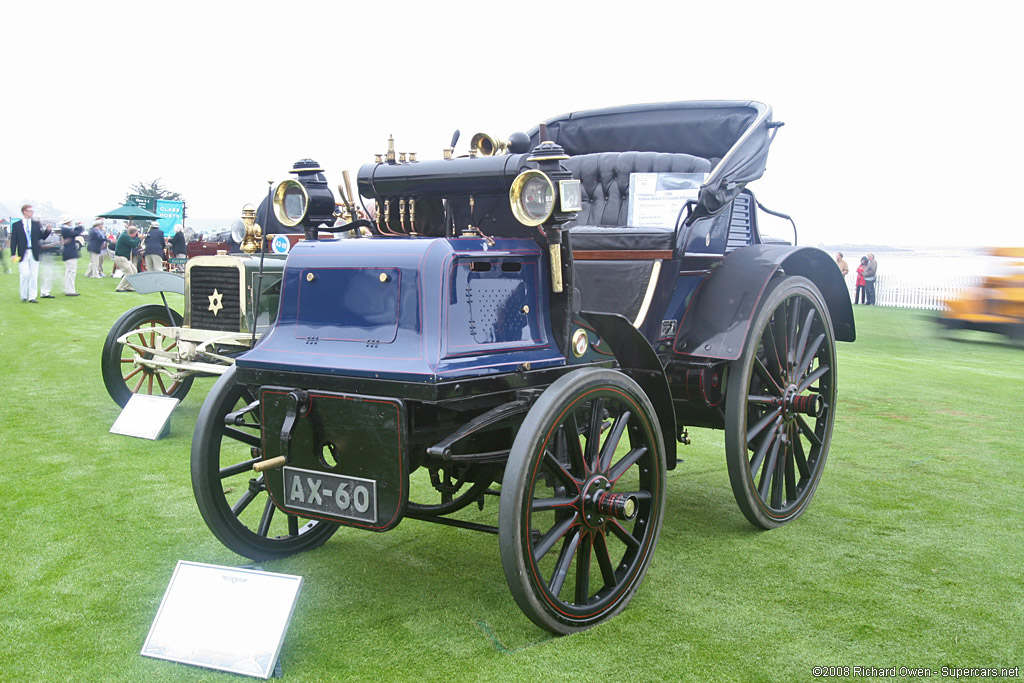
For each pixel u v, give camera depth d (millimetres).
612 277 3299
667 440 3178
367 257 2568
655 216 3928
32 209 12680
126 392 5625
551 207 2473
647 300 3209
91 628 2545
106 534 3346
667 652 2410
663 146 4414
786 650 2428
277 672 2291
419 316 2426
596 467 2639
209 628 2371
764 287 3436
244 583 2416
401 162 3047
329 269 2633
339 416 2436
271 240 6129
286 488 2572
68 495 3838
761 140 3764
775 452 3570
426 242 2498
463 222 2996
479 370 2408
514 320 2633
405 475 2340
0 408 5699
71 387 6457
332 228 3020
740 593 2838
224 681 2250
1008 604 2744
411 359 2375
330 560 3135
